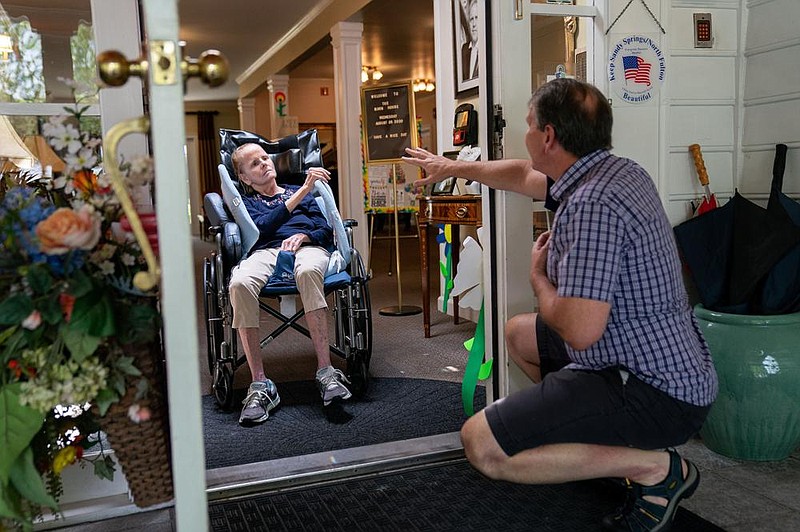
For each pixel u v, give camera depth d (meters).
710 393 1.64
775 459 2.14
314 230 3.05
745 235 2.23
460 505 1.91
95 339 1.34
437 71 4.23
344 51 6.01
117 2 1.83
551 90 1.70
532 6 2.20
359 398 2.84
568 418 1.60
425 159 2.31
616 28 2.37
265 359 3.53
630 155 2.44
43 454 1.55
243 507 1.92
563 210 1.63
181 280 1.01
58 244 1.30
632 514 1.70
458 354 3.48
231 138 3.24
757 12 2.47
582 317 1.51
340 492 2.01
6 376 1.40
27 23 1.88
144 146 1.89
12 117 1.88
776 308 2.17
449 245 3.84
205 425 2.61
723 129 2.58
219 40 8.21
